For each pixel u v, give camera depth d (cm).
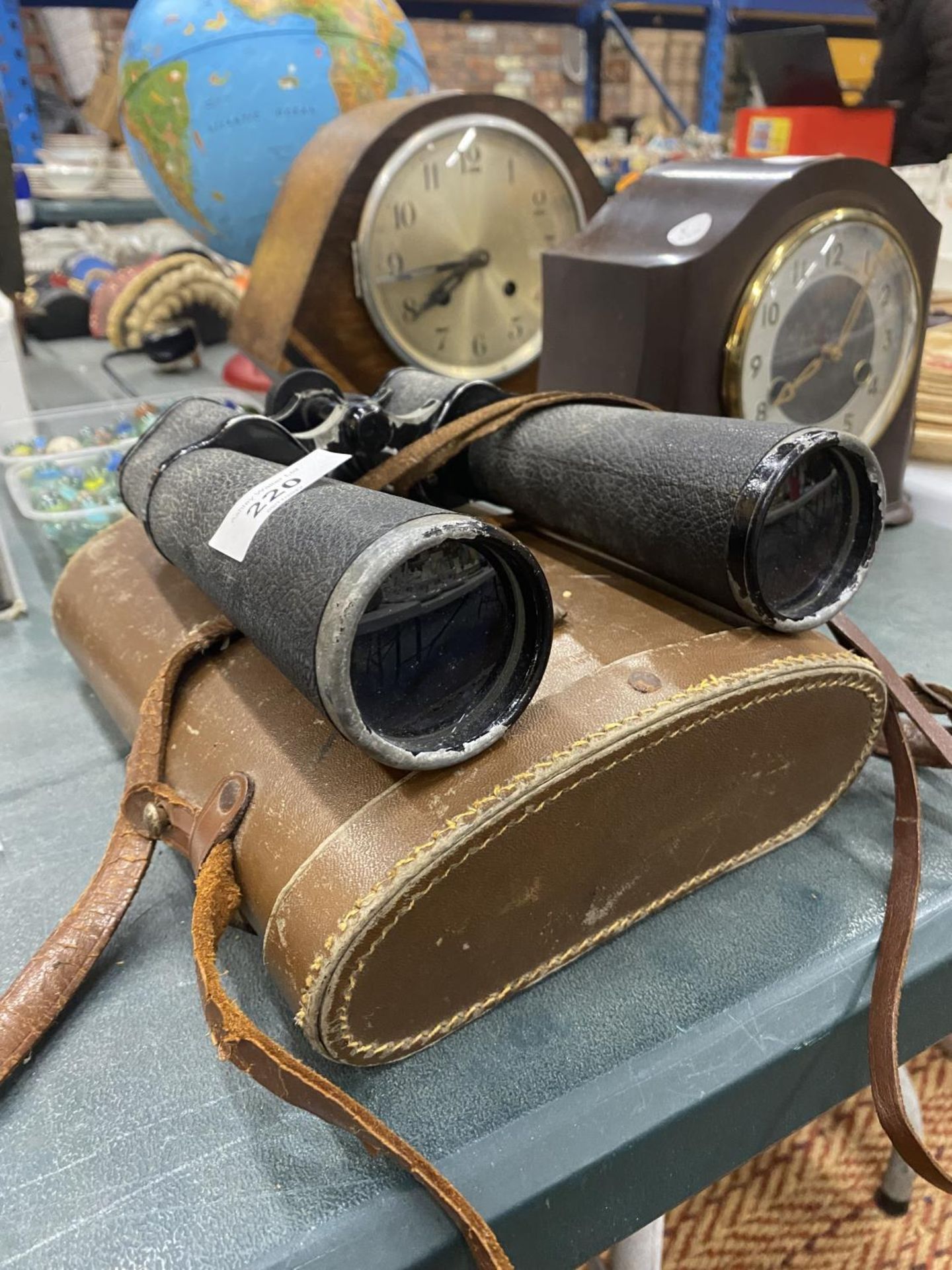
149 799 46
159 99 108
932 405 100
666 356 73
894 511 90
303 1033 40
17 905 51
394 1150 33
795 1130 44
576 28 217
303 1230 35
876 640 70
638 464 49
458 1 192
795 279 73
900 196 76
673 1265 86
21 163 195
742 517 43
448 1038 42
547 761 39
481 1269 34
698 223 73
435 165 94
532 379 108
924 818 54
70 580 66
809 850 52
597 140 199
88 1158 38
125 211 202
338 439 58
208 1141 38
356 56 107
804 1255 87
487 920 40
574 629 49
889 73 114
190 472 50
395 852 37
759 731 46
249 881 41
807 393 78
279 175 111
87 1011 44
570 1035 42
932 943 46
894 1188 88
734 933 47
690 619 49
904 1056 47
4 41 185
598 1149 37
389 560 34
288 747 44
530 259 104
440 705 40
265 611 39
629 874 44
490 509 75
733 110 213
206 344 170
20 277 131
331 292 95
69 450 105
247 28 103
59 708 71
